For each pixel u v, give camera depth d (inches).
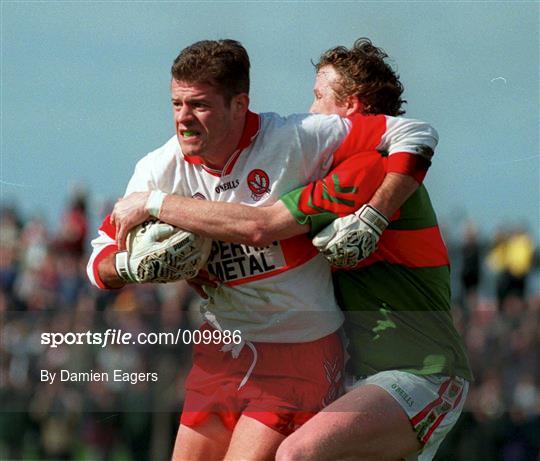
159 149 583.8
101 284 580.7
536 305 837.8
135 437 780.0
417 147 562.3
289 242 565.6
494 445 829.8
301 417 581.0
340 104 619.8
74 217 1107.3
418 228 588.4
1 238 1118.4
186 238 554.9
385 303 587.5
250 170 560.4
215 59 535.8
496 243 871.7
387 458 570.3
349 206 552.1
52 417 802.8
